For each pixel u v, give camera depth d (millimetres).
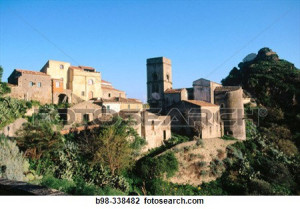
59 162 31297
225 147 48906
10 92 48906
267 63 106000
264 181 41969
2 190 8297
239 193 39781
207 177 41844
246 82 98812
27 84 53344
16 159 22172
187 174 40812
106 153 34219
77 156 33719
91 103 51250
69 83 64000
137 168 39281
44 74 56938
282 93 89500
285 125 76375
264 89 92812
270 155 55062
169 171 38844
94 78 67125
